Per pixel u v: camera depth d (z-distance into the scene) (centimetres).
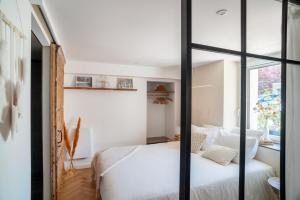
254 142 168
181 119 99
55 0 151
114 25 203
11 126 87
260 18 162
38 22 164
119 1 153
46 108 225
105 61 390
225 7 152
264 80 155
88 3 156
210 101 158
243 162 126
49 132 225
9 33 84
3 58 76
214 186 167
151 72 443
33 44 234
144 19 188
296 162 149
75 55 339
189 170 99
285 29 138
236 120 163
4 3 79
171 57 351
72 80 388
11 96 87
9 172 87
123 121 427
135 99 438
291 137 147
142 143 444
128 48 291
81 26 205
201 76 153
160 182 189
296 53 148
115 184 185
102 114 410
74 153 371
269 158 170
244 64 121
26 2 114
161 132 539
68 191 283
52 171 223
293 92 146
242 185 127
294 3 142
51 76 220
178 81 483
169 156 272
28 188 120
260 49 166
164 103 525
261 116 158
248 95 161
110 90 416
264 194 169
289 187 146
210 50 105
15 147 95
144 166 232
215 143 180
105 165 238
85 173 354
